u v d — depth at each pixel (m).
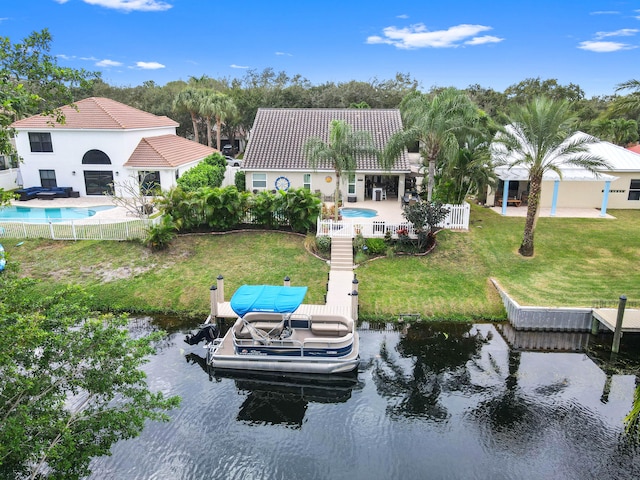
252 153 33.38
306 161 32.44
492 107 63.94
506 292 20.78
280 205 26.44
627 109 19.62
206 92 56.50
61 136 34.38
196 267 23.45
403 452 12.80
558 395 15.27
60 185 35.56
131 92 68.56
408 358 17.48
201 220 26.69
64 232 25.62
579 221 28.64
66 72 11.95
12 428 7.91
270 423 14.09
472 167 26.81
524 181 32.94
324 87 68.56
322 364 16.28
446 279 22.19
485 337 18.92
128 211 29.20
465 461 12.46
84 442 9.44
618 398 15.11
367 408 14.73
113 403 14.15
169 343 18.31
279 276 22.59
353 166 25.34
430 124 24.69
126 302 21.02
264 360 16.47
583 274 22.11
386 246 24.53
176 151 38.03
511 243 25.17
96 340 10.03
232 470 12.14
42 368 9.71
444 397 15.23
